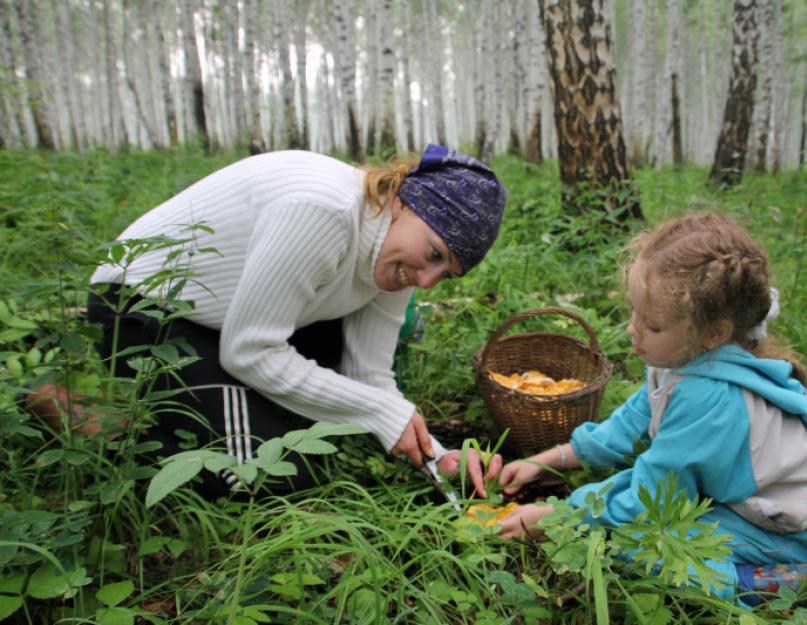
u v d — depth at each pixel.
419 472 2.01
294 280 1.78
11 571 1.34
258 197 1.84
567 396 2.05
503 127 27.48
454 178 1.78
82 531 1.51
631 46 20.77
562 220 4.57
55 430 1.84
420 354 2.72
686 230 1.56
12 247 2.80
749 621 1.28
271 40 25.73
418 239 1.81
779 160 16.38
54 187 4.05
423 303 3.37
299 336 2.30
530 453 2.19
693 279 1.48
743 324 1.56
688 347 1.56
